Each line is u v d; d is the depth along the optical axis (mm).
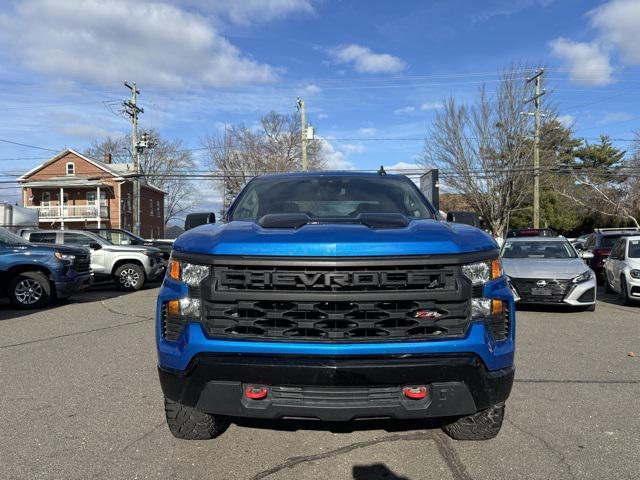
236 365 2920
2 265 10125
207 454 3525
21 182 44719
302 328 2928
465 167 34812
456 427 3631
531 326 8328
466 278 3006
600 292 13688
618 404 4504
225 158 52562
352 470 3303
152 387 4996
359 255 2926
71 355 6305
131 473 3248
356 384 2885
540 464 3355
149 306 10789
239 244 3012
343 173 4918
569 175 43750
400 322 2947
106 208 46062
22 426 4012
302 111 35219
